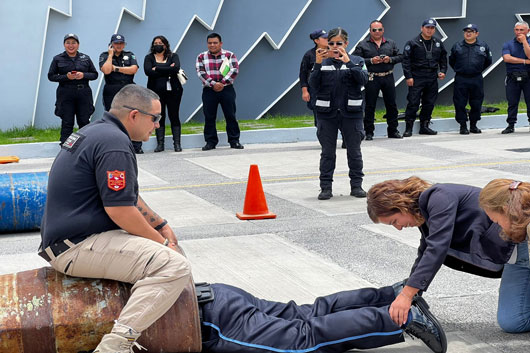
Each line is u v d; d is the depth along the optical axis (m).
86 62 11.34
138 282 3.29
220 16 14.20
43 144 11.55
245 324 3.49
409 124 13.01
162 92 11.58
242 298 3.61
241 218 6.78
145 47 13.62
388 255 5.46
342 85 7.46
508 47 12.89
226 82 11.72
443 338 3.47
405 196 3.50
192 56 14.15
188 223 6.67
